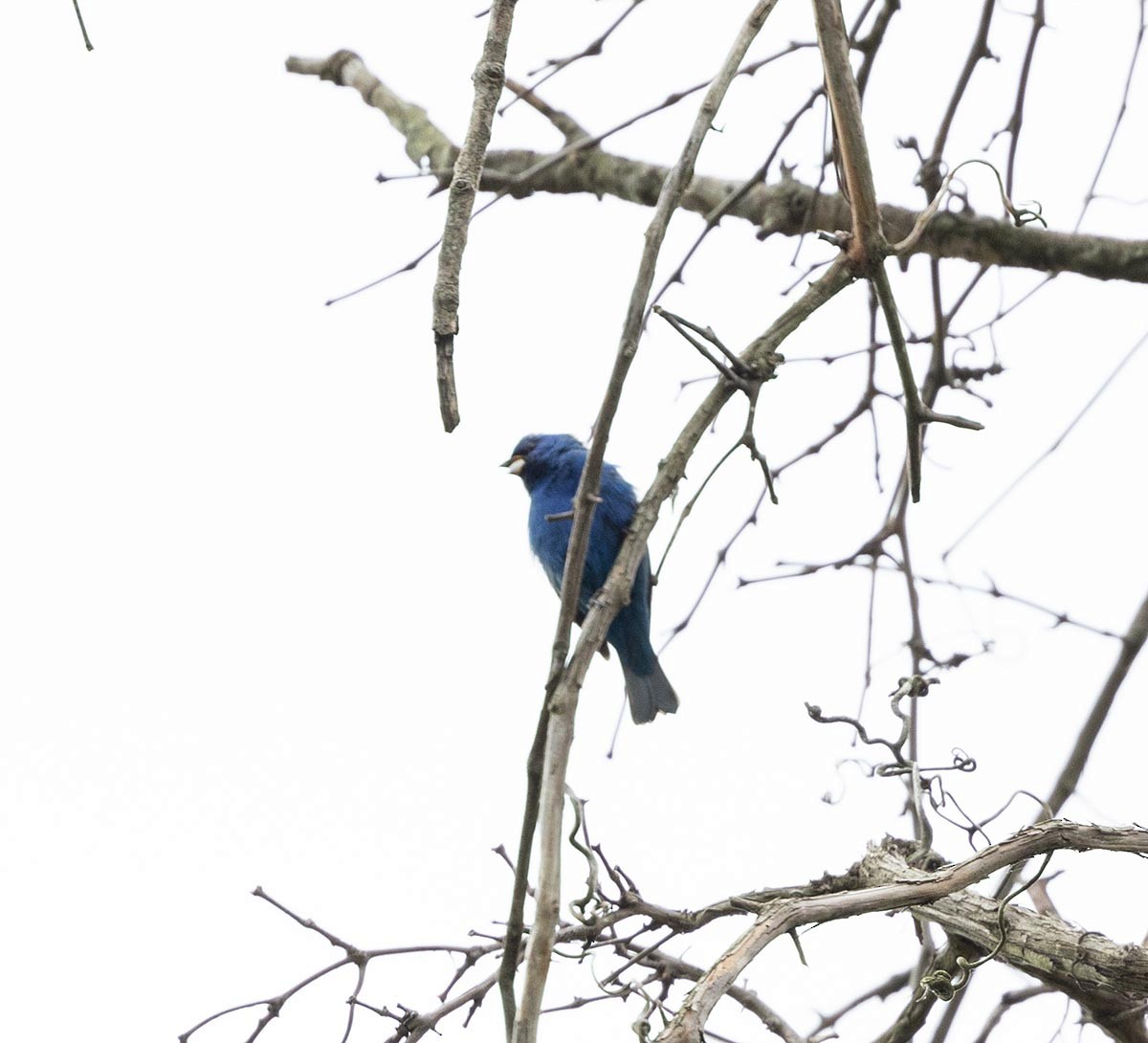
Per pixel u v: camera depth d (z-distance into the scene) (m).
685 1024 6.41
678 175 7.32
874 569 11.05
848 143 7.91
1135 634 10.88
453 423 6.67
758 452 8.11
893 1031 9.31
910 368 8.20
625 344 7.18
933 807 8.71
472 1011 9.04
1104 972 7.78
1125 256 11.33
